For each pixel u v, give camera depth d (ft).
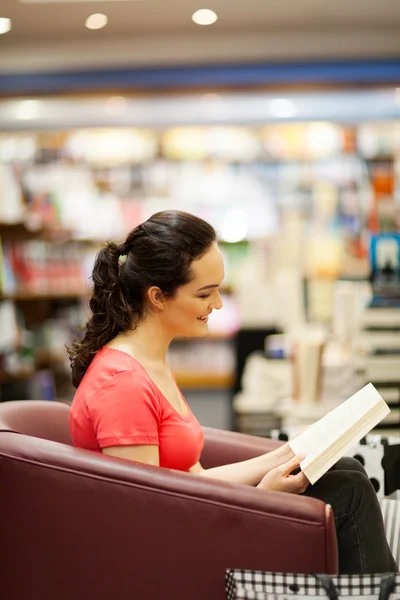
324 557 5.41
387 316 13.75
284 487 6.15
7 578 5.96
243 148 21.06
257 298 17.08
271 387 15.06
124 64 17.76
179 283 6.16
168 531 5.62
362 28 17.28
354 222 20.59
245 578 5.27
